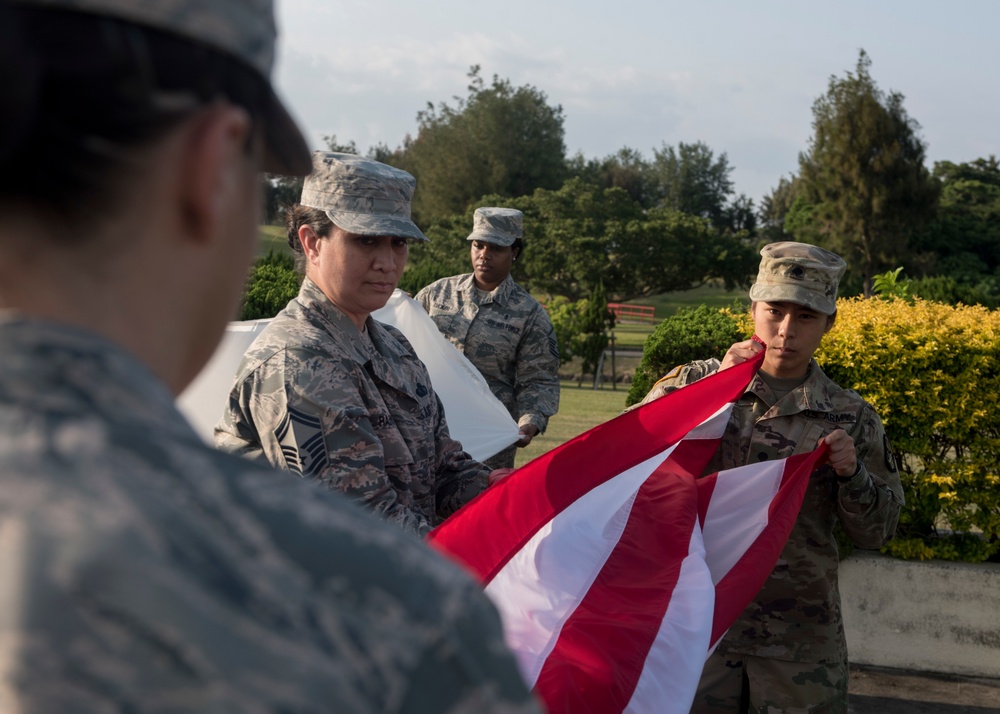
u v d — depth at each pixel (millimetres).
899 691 5023
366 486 2521
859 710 4789
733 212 92500
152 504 584
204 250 693
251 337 3627
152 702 543
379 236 2623
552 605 2629
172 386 716
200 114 657
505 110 69438
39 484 567
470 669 631
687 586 2744
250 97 688
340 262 2635
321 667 579
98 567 551
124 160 628
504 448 5086
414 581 634
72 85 600
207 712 548
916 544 5293
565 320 27750
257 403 2521
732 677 3287
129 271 650
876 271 54219
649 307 64312
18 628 535
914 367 5184
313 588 603
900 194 52531
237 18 646
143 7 605
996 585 5160
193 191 662
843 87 53250
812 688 3221
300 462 2471
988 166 63094
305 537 620
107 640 543
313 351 2543
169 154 648
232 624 570
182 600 561
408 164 75812
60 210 621
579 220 51688
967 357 5133
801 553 3266
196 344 725
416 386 2848
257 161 740
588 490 2885
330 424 2494
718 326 6430
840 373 5285
